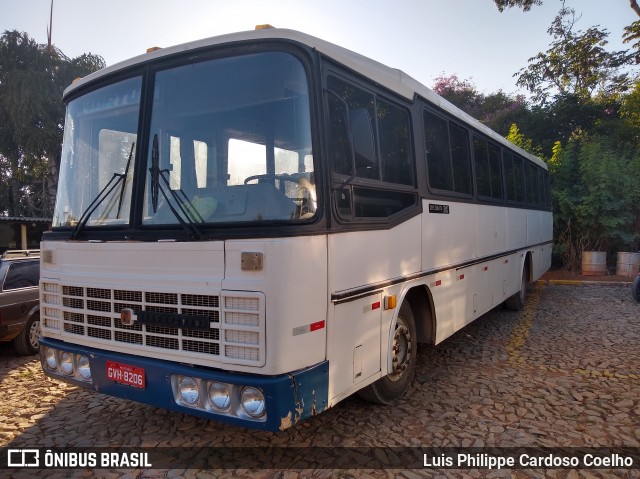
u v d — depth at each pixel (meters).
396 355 4.61
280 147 3.34
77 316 3.91
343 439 3.99
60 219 4.21
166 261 3.39
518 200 9.17
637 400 4.75
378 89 4.22
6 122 23.31
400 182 4.53
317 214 3.28
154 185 3.54
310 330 3.22
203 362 3.22
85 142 4.14
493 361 6.08
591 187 14.63
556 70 24.52
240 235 3.12
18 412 4.68
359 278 3.77
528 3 18.92
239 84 3.47
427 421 4.31
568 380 5.32
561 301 10.41
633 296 10.31
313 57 3.33
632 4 19.22
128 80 3.90
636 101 19.36
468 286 6.19
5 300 6.52
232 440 4.00
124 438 4.08
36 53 23.44
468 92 27.86
